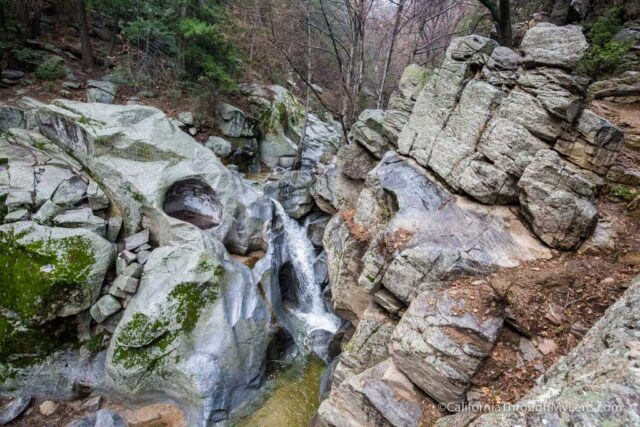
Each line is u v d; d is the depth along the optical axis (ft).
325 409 20.01
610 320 12.73
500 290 19.08
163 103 49.83
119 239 31.76
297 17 52.85
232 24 51.52
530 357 16.67
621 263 19.97
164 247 29.32
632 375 9.07
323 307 39.70
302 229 45.06
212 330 27.76
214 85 52.75
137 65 48.83
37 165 31.30
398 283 22.90
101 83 46.37
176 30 48.39
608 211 21.94
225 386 26.68
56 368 25.79
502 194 24.48
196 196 37.65
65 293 25.77
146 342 25.63
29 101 38.68
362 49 49.03
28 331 24.59
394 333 19.27
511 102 24.00
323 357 32.94
